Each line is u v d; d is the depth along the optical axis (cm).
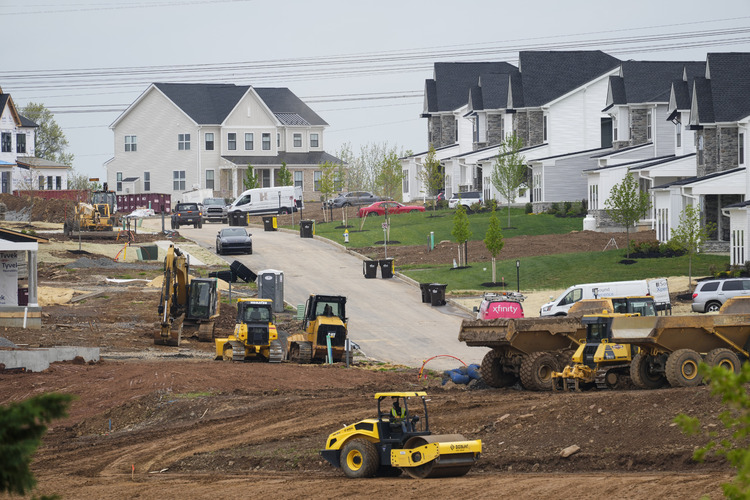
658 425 6069
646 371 7844
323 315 11450
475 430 6788
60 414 2581
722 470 5306
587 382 8150
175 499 5350
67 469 6688
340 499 5100
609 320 7975
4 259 13250
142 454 7094
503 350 8925
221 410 8344
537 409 6925
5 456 2503
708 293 13288
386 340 13338
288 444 7019
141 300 15612
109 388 9250
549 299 15088
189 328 13538
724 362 7625
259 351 11225
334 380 9756
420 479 5619
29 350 10275
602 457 5841
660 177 19862
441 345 13000
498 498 4919
